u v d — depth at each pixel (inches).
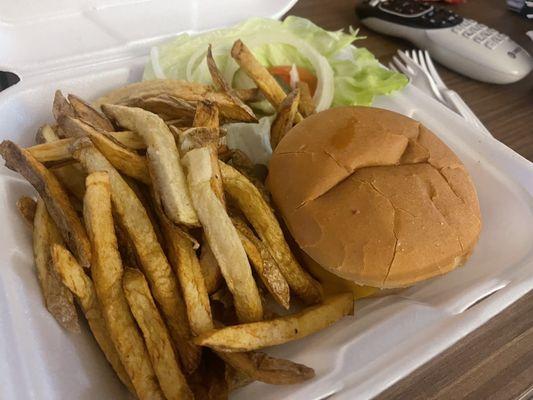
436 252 7.3
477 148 9.8
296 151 8.1
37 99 9.6
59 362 6.1
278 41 11.6
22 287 6.4
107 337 6.6
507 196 9.0
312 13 15.0
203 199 6.6
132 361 6.3
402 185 7.5
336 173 7.6
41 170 6.6
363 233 7.2
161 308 6.8
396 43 14.2
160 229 7.2
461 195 7.9
